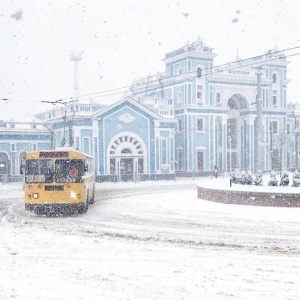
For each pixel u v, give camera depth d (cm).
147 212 2080
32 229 1562
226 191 2248
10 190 3828
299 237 1370
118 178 4953
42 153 1969
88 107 5075
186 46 6034
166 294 706
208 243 1277
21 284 754
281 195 2027
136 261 1007
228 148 6500
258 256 1077
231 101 6569
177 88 6234
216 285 774
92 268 923
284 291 735
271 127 6531
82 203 1977
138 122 5272
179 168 6106
